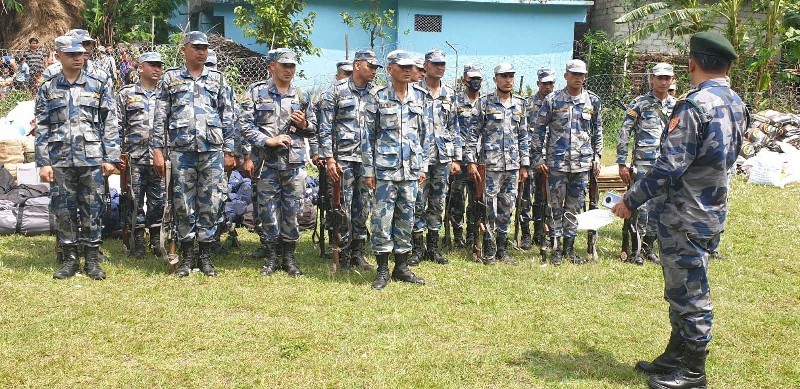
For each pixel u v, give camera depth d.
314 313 5.34
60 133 5.95
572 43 18.86
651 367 4.48
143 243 7.03
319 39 17.92
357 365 4.45
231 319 5.16
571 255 7.30
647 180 4.12
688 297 4.17
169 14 19.34
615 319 5.43
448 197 7.49
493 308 5.62
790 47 17.56
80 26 17.77
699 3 18.61
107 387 4.08
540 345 4.88
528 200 7.92
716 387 4.32
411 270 6.73
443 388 4.20
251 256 7.12
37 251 6.88
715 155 4.02
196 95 6.18
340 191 6.58
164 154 6.20
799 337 5.16
